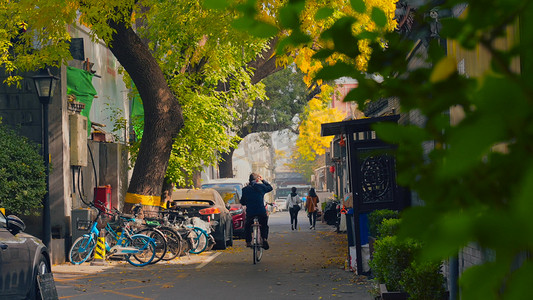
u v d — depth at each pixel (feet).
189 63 77.15
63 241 59.88
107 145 81.71
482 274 3.22
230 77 84.38
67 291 41.63
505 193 3.43
